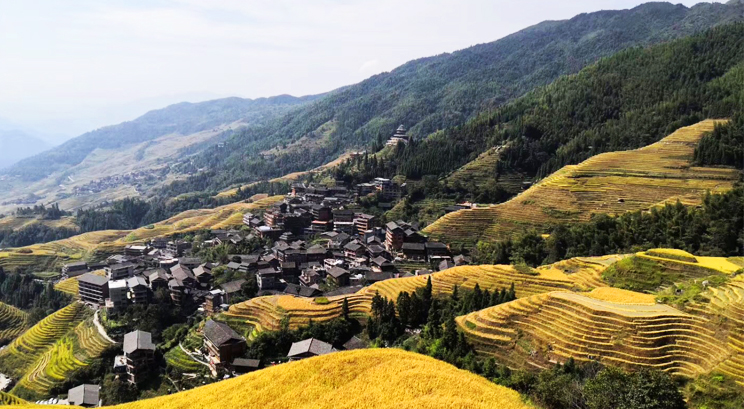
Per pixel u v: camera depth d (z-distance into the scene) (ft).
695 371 251.39
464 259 570.46
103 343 472.44
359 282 549.54
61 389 419.13
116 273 639.35
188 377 399.24
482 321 336.29
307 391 203.21
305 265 620.90
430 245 618.03
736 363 242.58
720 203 479.82
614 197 630.74
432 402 182.80
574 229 538.88
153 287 589.73
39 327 556.10
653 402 194.90
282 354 393.50
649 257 393.70
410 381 204.85
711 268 358.64
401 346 357.61
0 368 505.66
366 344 385.70
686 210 500.33
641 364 264.31
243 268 618.44
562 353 286.25
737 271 342.03
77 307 582.76
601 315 299.58
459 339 318.04
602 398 203.41
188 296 577.02
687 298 308.40
